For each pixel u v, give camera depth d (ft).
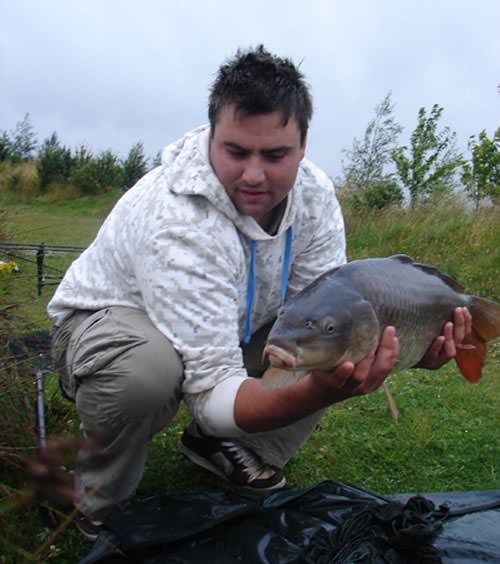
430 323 6.60
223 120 6.52
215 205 6.83
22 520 7.06
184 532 6.10
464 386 13.15
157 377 6.68
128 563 5.97
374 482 9.05
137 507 6.50
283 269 7.88
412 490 8.89
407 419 11.16
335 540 5.90
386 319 5.94
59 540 7.05
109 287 7.45
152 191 7.13
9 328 7.95
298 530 6.35
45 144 70.08
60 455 4.28
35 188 63.00
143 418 6.81
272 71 6.44
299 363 5.26
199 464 8.78
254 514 6.56
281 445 8.38
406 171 47.19
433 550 5.91
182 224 6.70
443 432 10.74
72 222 43.19
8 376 7.30
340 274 5.79
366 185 39.60
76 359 7.11
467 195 32.86
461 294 7.06
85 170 65.16
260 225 7.50
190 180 6.78
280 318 5.42
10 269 9.05
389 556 5.91
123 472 7.02
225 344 6.74
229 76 6.49
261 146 6.50
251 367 8.73
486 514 6.91
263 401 6.28
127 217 7.29
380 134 46.34
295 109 6.52
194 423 8.71
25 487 5.94
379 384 5.88
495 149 46.16
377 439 10.33
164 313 6.72
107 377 6.73
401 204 32.73
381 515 6.32
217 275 6.75
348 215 30.83
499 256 23.97
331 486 7.20
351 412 11.43
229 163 6.62
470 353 7.48
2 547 6.33
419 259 25.73
